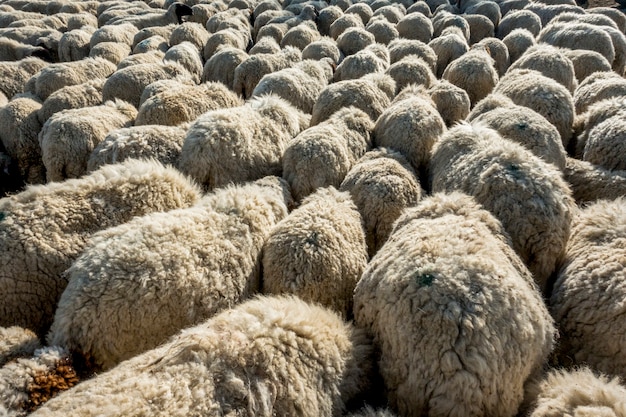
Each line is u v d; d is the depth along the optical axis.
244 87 10.37
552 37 12.41
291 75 8.84
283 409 2.67
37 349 3.36
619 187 5.32
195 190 5.17
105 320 3.54
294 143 5.94
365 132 6.69
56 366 3.21
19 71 12.16
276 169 6.23
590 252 4.00
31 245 4.13
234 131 5.88
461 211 3.98
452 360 2.81
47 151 6.69
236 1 22.14
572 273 3.96
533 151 5.73
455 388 2.82
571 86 9.33
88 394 2.52
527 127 5.91
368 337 3.37
